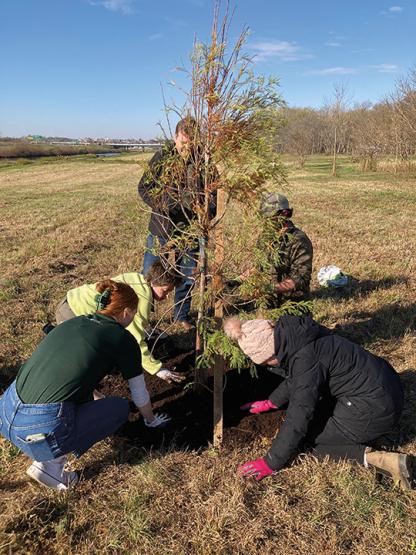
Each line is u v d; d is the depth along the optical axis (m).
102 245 10.63
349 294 7.00
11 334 5.55
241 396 4.27
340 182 27.00
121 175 37.50
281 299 4.63
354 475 3.23
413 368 4.70
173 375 4.42
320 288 7.26
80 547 2.74
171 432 3.80
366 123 38.41
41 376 2.83
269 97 3.03
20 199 20.84
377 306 6.40
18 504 2.99
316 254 9.41
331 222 13.23
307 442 3.56
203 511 2.97
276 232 3.53
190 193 3.40
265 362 3.20
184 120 3.27
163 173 3.50
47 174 39.34
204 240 3.51
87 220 14.02
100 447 3.60
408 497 3.08
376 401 3.17
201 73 3.00
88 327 3.02
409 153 31.91
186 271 4.54
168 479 3.23
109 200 19.77
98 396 4.13
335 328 5.68
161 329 5.59
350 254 9.43
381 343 5.29
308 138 50.28
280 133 3.26
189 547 2.73
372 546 2.72
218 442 3.62
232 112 3.07
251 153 3.01
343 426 3.30
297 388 3.08
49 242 10.77
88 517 2.93
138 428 3.86
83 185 28.59
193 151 3.35
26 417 2.79
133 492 3.11
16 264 8.74
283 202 4.30
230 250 3.50
